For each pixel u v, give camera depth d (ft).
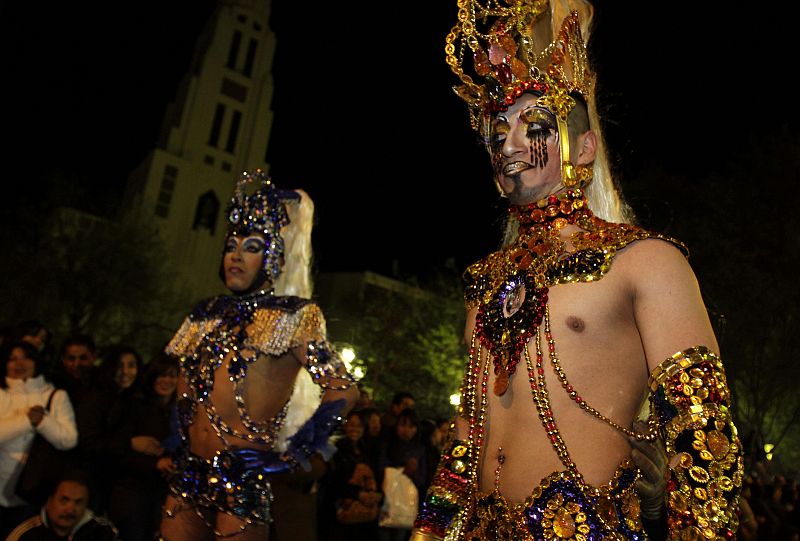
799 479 63.67
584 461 4.90
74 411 16.56
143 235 98.17
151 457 16.63
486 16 6.14
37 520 13.50
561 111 5.70
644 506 5.24
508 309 5.47
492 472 5.22
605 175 6.21
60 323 88.63
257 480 10.89
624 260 5.16
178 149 144.15
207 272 140.87
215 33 152.87
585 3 6.52
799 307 55.01
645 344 5.00
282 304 11.58
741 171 59.67
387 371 92.17
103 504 17.34
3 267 86.58
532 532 4.85
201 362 11.33
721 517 4.40
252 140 151.12
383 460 25.36
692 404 4.64
